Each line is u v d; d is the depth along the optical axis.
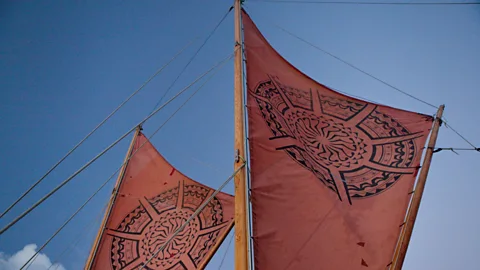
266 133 7.78
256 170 7.07
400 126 8.66
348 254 6.15
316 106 9.41
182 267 11.09
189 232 12.19
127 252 11.98
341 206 6.82
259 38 11.03
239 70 9.27
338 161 7.87
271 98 8.88
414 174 7.33
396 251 6.18
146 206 13.42
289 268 5.89
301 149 7.84
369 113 9.24
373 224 6.56
